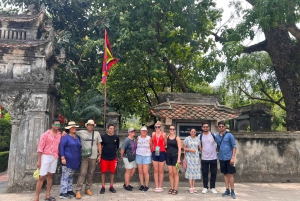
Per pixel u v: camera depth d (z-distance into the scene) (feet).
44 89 24.97
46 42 25.44
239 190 24.97
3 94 24.61
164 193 23.03
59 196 21.13
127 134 28.60
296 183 28.94
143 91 52.47
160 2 35.27
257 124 39.34
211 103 30.58
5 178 36.47
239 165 29.45
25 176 23.98
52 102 27.94
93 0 39.81
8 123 57.93
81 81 45.27
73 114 33.99
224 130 23.40
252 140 30.09
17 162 24.06
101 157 23.08
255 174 29.48
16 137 24.34
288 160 30.07
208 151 23.66
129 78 46.47
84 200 20.52
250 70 45.55
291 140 30.45
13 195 22.41
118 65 41.27
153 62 35.32
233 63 32.19
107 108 35.04
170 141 23.35
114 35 35.58
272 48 38.70
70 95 41.32
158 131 23.82
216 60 34.12
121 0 36.27
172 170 23.02
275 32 38.29
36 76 25.05
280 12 29.66
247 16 33.09
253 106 40.19
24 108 24.66
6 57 25.17
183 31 39.83
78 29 43.04
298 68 37.06
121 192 23.26
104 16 36.81
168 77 52.03
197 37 43.01
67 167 21.03
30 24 26.30
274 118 51.60
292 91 36.65
